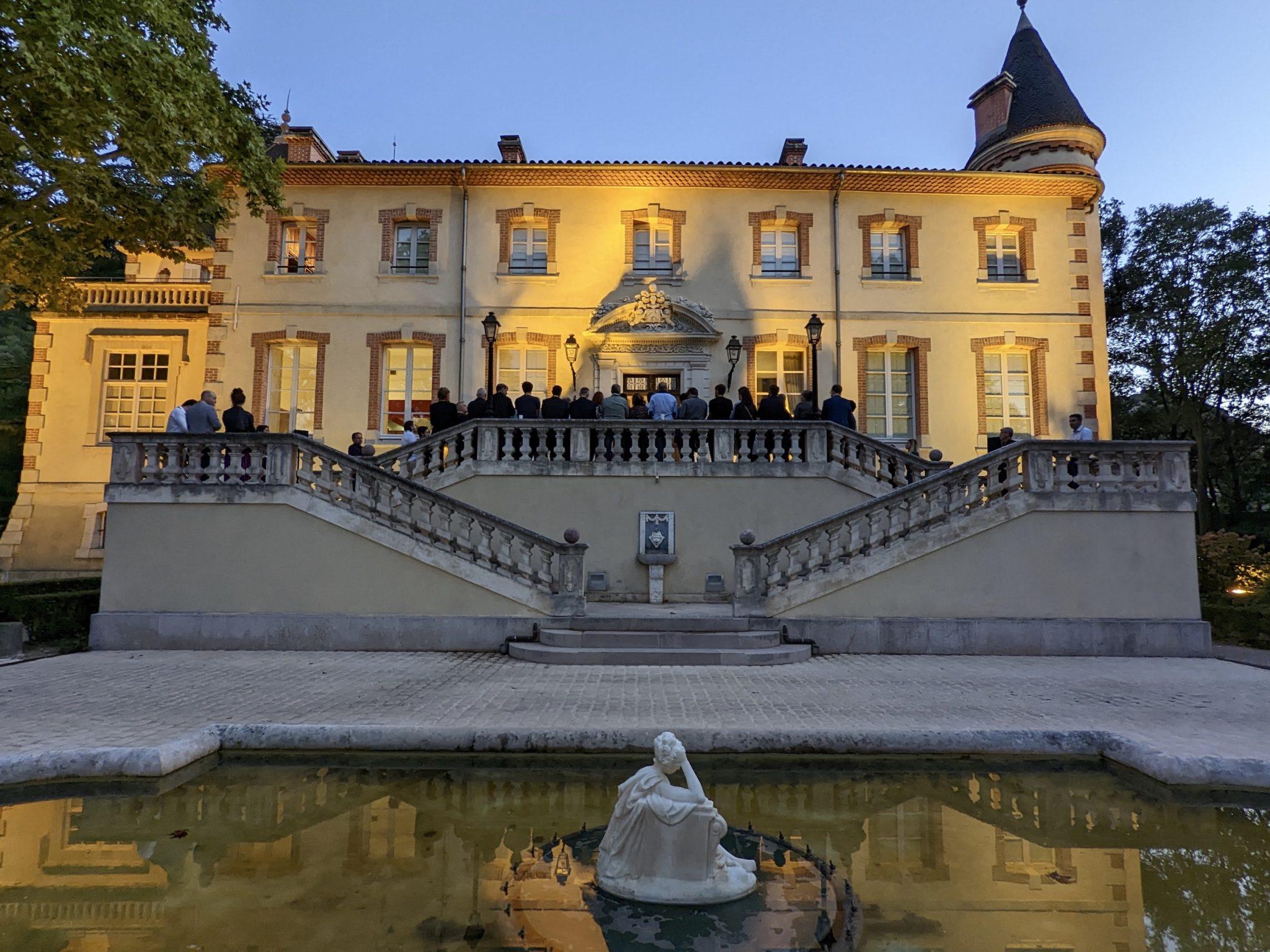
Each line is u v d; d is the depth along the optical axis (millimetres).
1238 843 4504
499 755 5988
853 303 17781
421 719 6496
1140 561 11156
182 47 12367
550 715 6711
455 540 11219
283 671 9148
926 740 6062
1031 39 21422
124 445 11383
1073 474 11406
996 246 18281
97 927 3439
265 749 6066
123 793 5246
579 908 3486
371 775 5672
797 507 13492
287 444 11375
